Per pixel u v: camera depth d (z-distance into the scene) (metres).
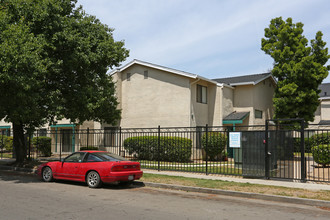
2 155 22.94
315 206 8.09
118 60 16.53
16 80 11.05
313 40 22.53
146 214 6.80
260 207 7.89
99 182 10.35
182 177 12.16
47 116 15.73
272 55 22.45
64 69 14.91
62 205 7.55
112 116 17.05
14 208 7.10
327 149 14.30
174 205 7.88
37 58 11.77
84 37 15.59
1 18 11.96
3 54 10.81
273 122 26.14
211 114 22.78
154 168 15.02
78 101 15.05
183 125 20.17
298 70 20.86
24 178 12.99
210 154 19.05
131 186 11.12
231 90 24.31
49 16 13.51
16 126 16.92
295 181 11.37
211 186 10.28
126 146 19.72
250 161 12.18
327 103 29.98
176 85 20.72
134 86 22.72
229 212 7.22
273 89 28.03
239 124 23.94
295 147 18.50
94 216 6.50
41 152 23.81
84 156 11.08
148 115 21.78
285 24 22.88
